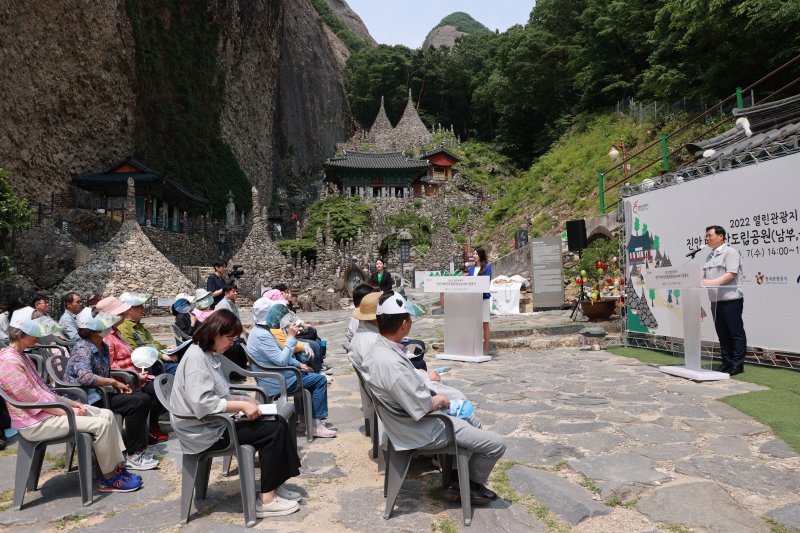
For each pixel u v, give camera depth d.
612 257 11.75
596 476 3.63
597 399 5.75
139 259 23.72
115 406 4.37
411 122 68.44
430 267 40.97
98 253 23.52
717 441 4.21
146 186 31.59
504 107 59.50
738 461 3.77
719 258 6.70
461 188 56.16
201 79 42.88
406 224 46.56
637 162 23.73
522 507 3.30
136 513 3.45
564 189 27.28
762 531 2.81
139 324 6.00
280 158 64.44
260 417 3.43
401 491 3.67
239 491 3.83
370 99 82.44
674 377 6.78
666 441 4.27
